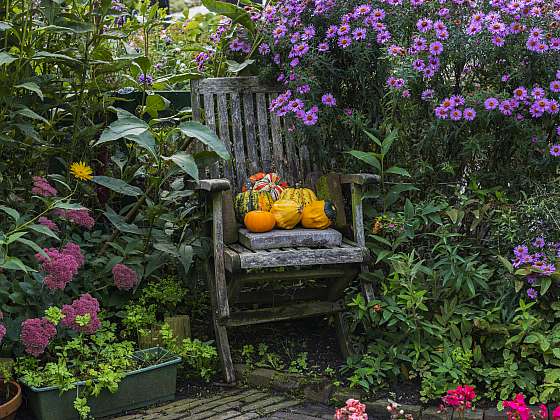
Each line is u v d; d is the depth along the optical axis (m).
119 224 3.95
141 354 3.65
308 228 3.96
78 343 3.39
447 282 3.71
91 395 3.32
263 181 4.03
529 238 3.79
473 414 3.29
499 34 3.92
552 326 3.61
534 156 4.14
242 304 4.38
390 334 3.69
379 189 4.09
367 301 3.87
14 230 3.40
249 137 4.32
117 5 4.32
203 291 4.33
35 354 3.20
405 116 4.15
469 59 4.10
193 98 4.23
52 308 3.31
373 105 4.25
